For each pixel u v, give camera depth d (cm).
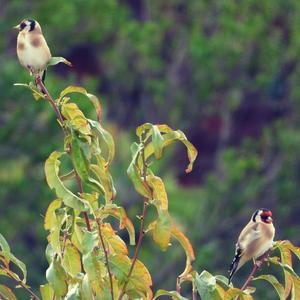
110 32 2356
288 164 2250
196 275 682
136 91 2411
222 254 2130
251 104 2427
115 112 2400
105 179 687
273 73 2327
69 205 668
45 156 2105
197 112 2397
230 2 2294
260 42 2319
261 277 711
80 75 2470
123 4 2480
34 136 2114
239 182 2206
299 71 2336
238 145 2472
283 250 713
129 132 2358
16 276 704
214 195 2202
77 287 666
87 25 2298
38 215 2105
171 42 2398
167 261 2041
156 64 2303
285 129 2327
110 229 690
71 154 674
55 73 2464
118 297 674
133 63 2388
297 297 706
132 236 683
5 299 719
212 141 2480
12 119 2097
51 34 2294
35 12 2277
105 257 668
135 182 658
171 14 2402
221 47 2278
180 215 2233
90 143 673
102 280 671
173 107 2391
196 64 2350
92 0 2256
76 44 2422
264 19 2295
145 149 662
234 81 2341
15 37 2297
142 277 669
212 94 2364
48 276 674
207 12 2375
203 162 2466
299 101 2355
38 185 2120
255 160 2202
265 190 2233
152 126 649
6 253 698
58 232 689
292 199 2233
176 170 2431
